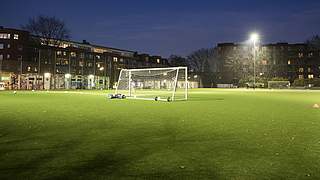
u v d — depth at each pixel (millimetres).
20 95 32781
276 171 4922
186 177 4621
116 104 19094
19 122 10172
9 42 73438
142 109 15406
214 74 105500
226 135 7879
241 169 5008
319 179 4578
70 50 82125
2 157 5590
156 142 6969
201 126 9414
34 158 5535
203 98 27234
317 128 9086
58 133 8055
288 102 21531
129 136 7676
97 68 88688
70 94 36125
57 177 4570
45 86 72250
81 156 5691
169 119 11133
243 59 105312
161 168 5027
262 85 80125
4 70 64062
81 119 11039
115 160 5453
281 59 104250
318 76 102250
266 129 8867
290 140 7258
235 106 17594
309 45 105438
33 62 72625
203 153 5988
